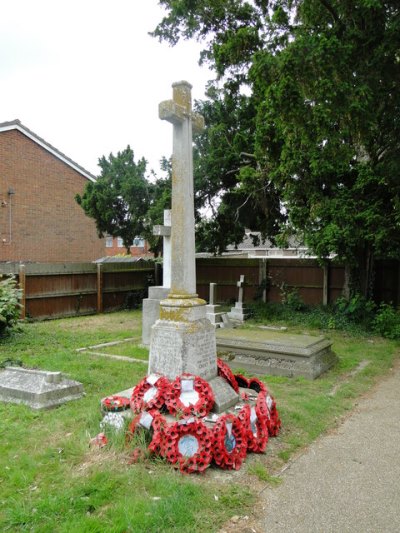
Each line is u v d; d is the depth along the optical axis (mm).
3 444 3984
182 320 4582
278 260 14648
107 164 17797
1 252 19219
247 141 13344
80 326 11734
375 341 9945
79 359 7496
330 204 10266
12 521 2752
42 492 3133
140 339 9711
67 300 13664
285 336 7691
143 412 3951
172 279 4883
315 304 13812
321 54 6473
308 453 4055
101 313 14680
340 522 2912
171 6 12609
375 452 4094
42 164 21109
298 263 14266
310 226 10969
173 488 3186
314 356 6910
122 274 15695
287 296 13812
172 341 4508
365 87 6699
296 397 5699
